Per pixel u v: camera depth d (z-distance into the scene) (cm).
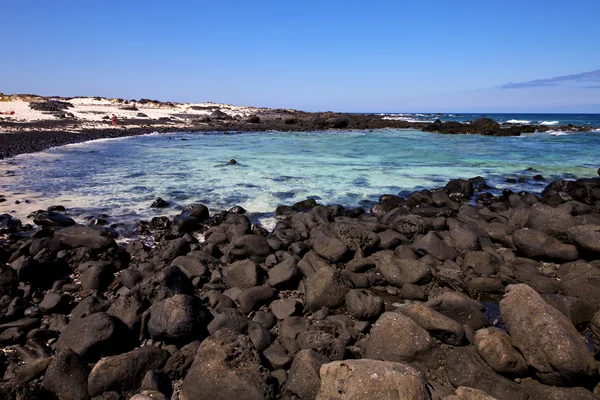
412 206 1443
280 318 686
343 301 717
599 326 595
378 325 586
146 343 596
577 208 1305
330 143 3578
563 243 948
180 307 588
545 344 505
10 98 5697
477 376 518
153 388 490
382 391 412
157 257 909
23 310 674
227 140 3728
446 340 577
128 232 1134
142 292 678
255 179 1859
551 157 2703
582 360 488
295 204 1393
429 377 544
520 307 566
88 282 789
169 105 7756
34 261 792
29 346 577
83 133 3575
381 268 858
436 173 2095
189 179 1830
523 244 948
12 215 1230
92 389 486
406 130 5569
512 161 2517
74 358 511
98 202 1416
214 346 511
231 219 1170
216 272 841
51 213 1181
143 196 1513
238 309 719
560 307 670
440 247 947
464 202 1563
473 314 657
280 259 912
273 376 518
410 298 786
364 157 2641
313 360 506
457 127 4944
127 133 3878
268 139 3925
